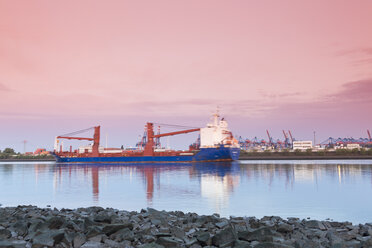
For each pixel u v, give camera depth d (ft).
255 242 30.53
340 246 28.84
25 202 73.72
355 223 47.29
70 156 450.30
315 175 146.92
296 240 31.07
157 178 139.95
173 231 35.42
